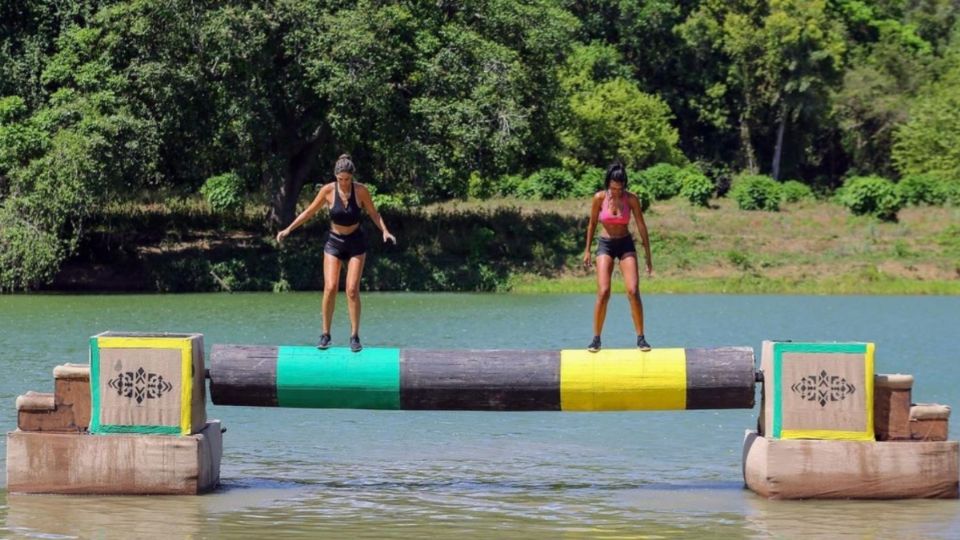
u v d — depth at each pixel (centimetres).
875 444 2689
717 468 3114
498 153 8506
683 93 15475
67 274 8406
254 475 2991
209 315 6488
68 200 7612
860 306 7588
